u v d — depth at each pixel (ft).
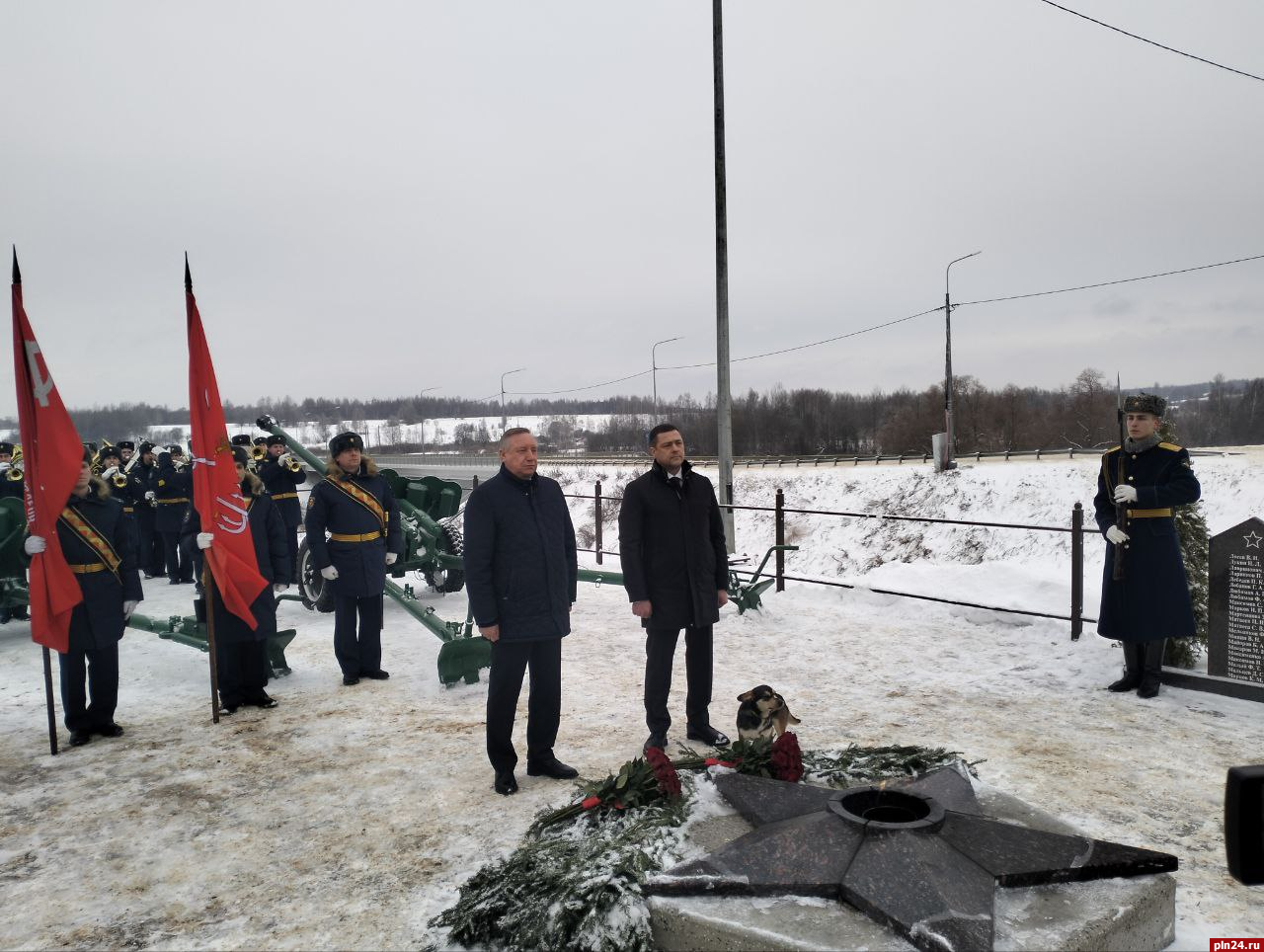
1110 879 9.01
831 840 9.30
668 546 15.74
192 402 18.13
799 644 23.71
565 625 14.61
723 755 12.44
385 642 25.95
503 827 12.75
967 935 7.66
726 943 8.24
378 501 21.43
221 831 12.95
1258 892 10.30
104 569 17.22
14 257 15.98
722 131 37.55
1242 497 88.74
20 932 10.27
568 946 8.68
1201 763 14.46
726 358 37.22
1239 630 17.81
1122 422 18.20
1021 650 22.15
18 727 18.51
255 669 19.36
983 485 110.83
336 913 10.47
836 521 119.24
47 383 16.31
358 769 15.34
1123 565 17.84
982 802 11.07
